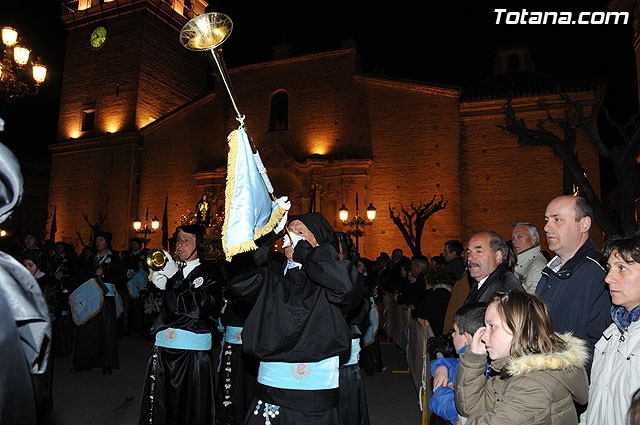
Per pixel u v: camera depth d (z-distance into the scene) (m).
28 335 1.64
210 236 21.70
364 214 23.89
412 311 8.48
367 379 8.88
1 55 10.05
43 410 2.31
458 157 23.28
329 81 26.12
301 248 2.87
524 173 22.17
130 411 6.77
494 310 2.69
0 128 1.62
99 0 33.81
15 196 1.59
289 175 25.34
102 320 8.95
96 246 9.45
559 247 3.63
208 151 27.89
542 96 21.91
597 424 2.78
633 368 2.60
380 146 24.64
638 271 2.71
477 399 2.78
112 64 31.52
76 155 31.00
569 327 3.35
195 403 4.75
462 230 22.61
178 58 33.44
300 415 2.89
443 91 23.86
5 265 1.59
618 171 9.70
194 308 4.77
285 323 2.89
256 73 27.69
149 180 28.98
